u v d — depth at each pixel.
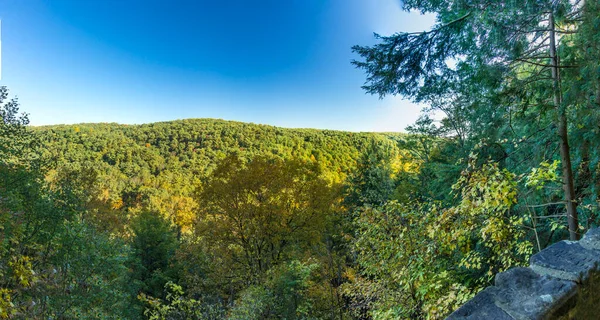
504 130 5.91
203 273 18.28
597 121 4.58
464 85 6.27
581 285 1.47
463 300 4.06
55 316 8.52
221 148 106.94
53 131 101.56
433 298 4.63
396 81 6.21
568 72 4.65
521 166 6.15
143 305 17.59
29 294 6.40
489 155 5.74
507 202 3.69
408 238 4.96
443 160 13.09
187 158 101.38
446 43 5.65
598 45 4.12
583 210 5.61
